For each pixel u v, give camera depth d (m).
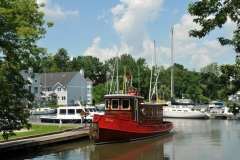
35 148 20.69
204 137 27.47
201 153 20.09
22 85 17.02
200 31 9.40
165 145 23.28
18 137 21.95
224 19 8.69
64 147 22.64
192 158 18.66
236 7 8.65
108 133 22.56
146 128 25.59
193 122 43.62
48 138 22.06
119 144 23.38
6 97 15.10
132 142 24.23
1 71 14.73
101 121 22.34
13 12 15.52
